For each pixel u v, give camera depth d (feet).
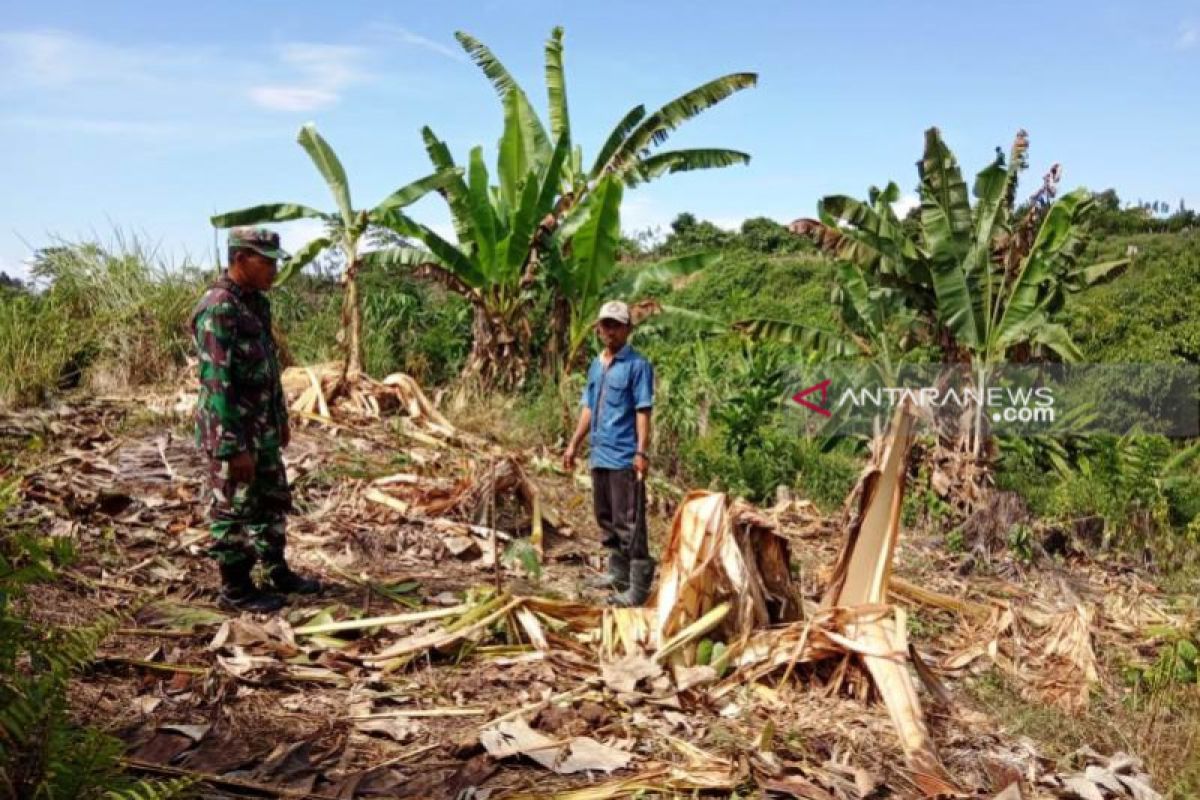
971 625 19.81
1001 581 27.20
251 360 14.74
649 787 10.78
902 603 20.85
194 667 12.58
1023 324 35.91
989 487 35.27
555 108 48.01
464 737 11.64
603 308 19.26
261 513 15.64
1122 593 25.93
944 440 36.14
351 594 16.48
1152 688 16.87
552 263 41.98
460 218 41.01
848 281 41.75
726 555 14.94
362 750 11.16
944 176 36.47
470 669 13.79
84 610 13.84
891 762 12.35
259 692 12.26
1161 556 31.01
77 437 24.90
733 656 14.42
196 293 36.68
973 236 38.81
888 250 38.50
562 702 12.81
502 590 17.34
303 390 32.01
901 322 40.78
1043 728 14.79
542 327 44.14
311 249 38.45
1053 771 13.37
